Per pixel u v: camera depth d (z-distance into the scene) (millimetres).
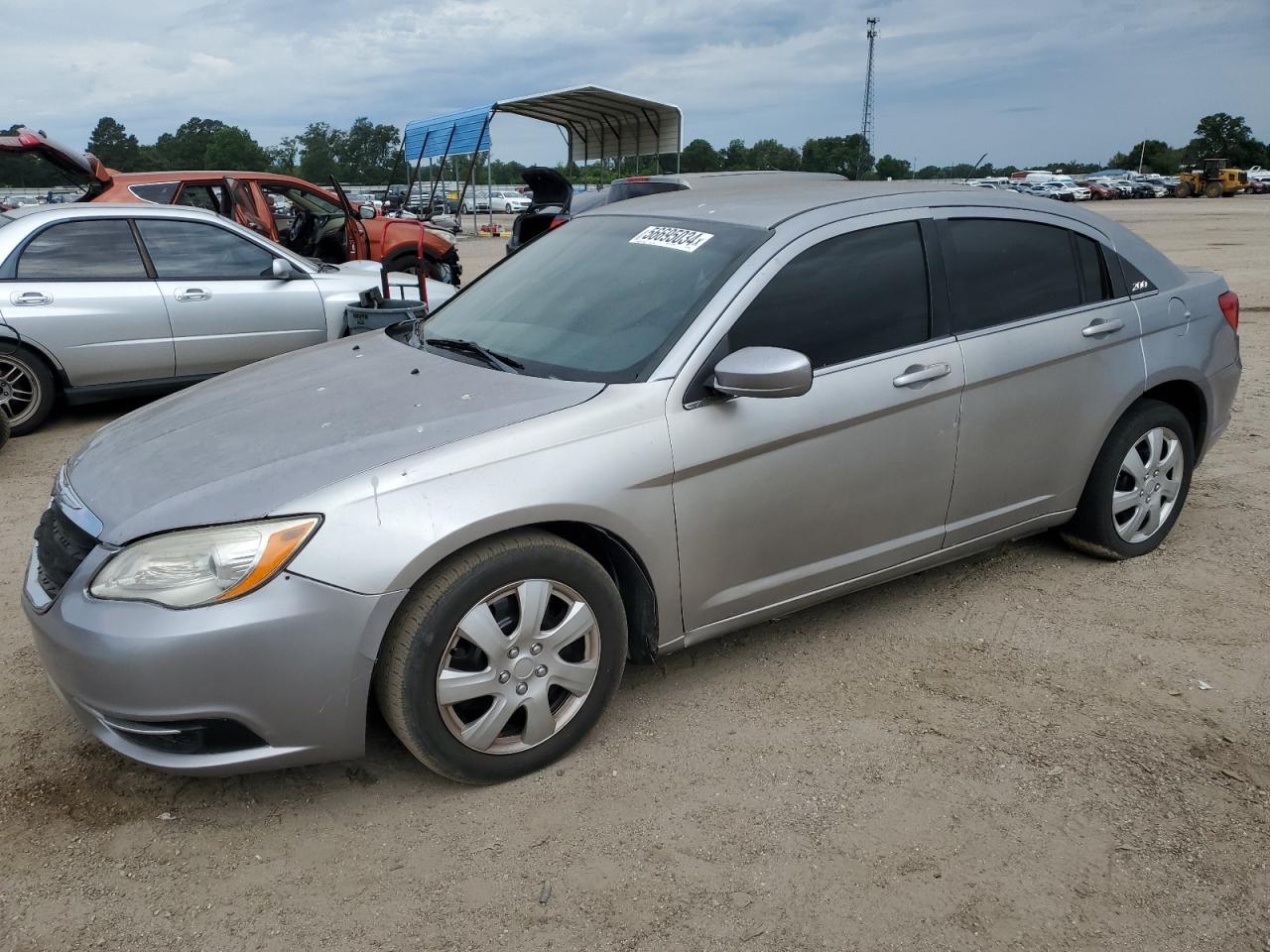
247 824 2688
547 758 2885
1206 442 4488
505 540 2691
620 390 2930
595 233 3867
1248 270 14578
